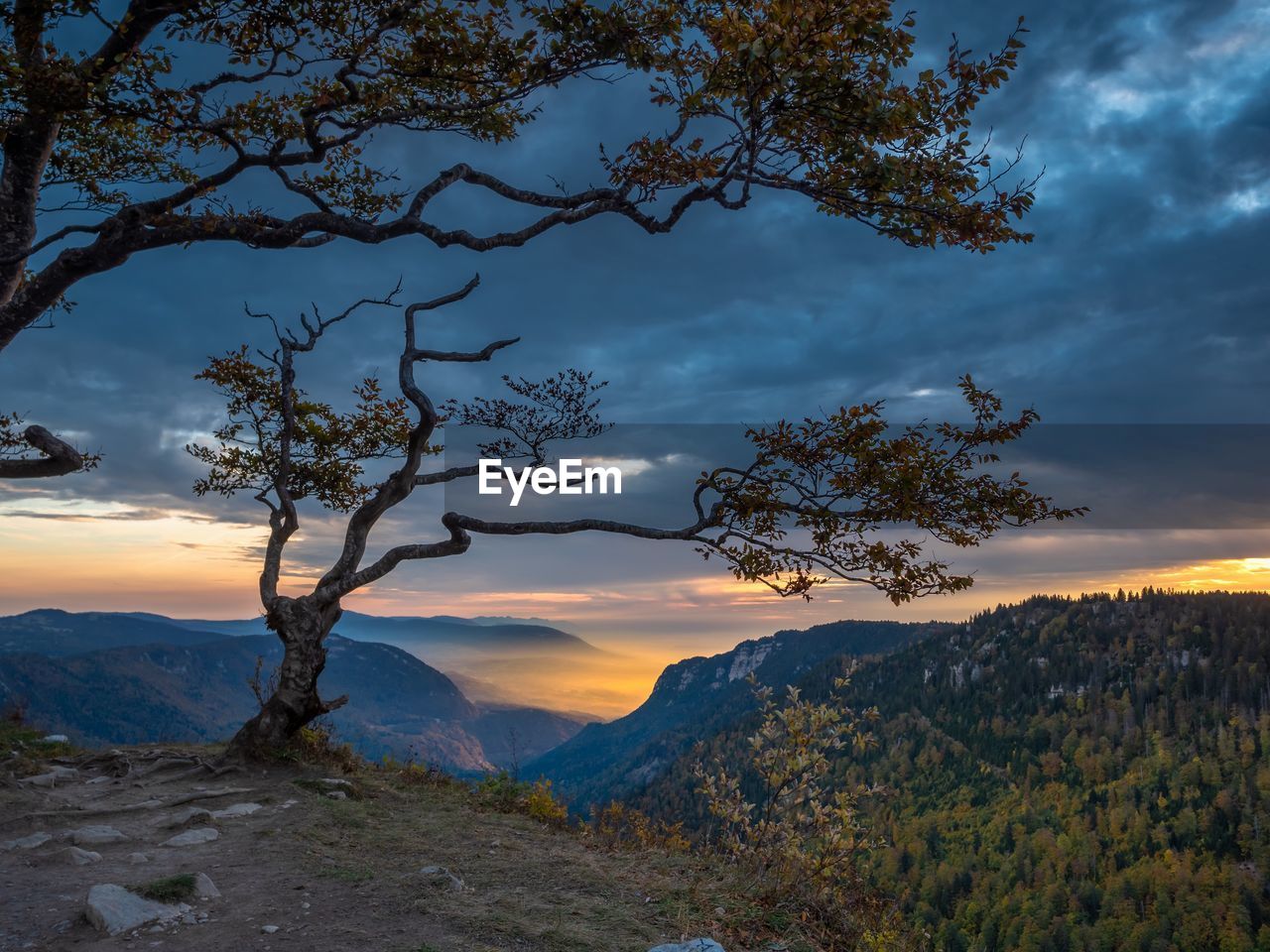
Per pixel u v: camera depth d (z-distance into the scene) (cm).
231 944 534
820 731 961
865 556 1060
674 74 968
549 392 1305
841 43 852
